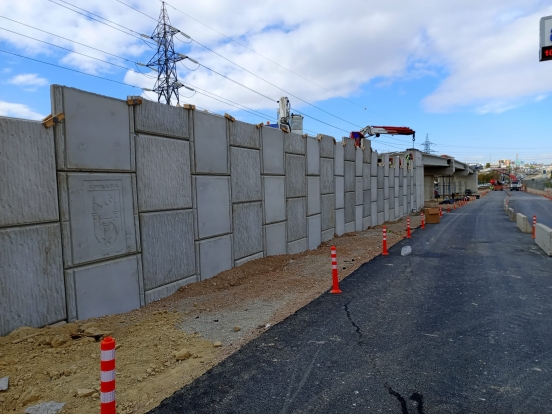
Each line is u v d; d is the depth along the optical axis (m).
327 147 17.34
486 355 5.41
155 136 7.98
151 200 7.86
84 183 6.55
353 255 13.93
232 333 6.25
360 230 22.06
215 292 8.67
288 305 7.77
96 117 6.72
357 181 21.62
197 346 5.73
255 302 7.94
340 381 4.65
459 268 11.56
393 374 4.83
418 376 4.78
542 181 95.88
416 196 41.31
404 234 20.56
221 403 4.15
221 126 10.03
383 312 7.34
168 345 5.72
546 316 7.12
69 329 5.91
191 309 7.44
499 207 44.31
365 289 9.07
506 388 4.48
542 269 11.39
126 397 4.23
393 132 39.00
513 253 14.31
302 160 14.90
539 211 37.69
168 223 8.34
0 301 5.39
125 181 7.28
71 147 6.31
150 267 7.87
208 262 9.60
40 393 4.17
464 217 31.77
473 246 16.14
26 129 5.69
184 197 8.77
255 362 5.16
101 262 6.86
